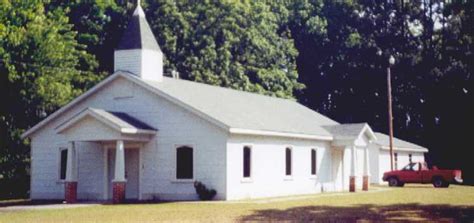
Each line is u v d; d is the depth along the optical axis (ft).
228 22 188.75
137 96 113.80
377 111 234.99
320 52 246.88
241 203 99.04
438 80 219.61
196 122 108.17
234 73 186.09
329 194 125.80
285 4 249.55
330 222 70.95
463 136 217.77
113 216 79.77
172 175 109.29
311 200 106.73
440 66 225.15
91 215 81.92
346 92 242.17
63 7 182.50
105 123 105.81
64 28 161.17
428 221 71.97
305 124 138.21
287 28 244.63
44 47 144.25
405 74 227.40
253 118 118.62
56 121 121.49
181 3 190.60
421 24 238.68
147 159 111.34
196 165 107.55
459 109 216.95
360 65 235.61
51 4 180.14
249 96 141.79
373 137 146.00
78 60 170.81
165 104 111.04
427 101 224.53
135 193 113.09
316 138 133.18
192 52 185.47
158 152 110.83
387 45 237.45
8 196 136.77
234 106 122.31
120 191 105.29
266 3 230.48
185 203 99.96
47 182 121.29
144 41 115.96
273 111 136.36
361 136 142.20
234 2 190.29
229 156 105.91
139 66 114.93
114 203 104.37
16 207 99.71
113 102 116.16
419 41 236.63
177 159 109.29
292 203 99.35
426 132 227.40
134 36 116.16
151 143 111.45
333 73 242.78
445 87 217.36
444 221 72.02
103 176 115.14
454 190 139.23
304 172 130.41
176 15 183.73
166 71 180.96
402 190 140.77
